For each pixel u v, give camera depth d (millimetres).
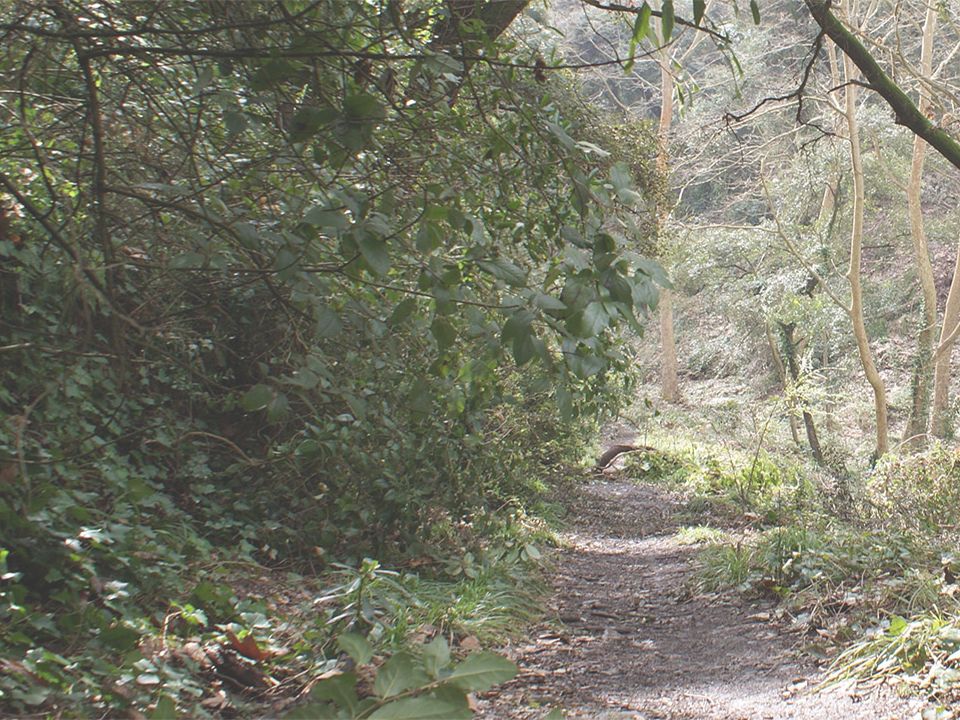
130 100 4094
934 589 6637
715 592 8617
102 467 5730
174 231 3648
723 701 5238
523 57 6363
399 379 6461
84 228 3730
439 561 7867
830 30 5051
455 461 8195
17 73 3701
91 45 3102
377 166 3490
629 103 34469
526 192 4043
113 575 4938
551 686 5512
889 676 5203
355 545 7508
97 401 6156
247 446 7293
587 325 2127
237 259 3754
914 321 31969
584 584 9539
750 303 27391
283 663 4871
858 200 21047
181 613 4754
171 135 4133
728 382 35312
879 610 6633
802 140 26391
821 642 6359
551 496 14836
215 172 3674
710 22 2830
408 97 3674
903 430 23594
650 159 12477
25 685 3545
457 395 4523
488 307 2590
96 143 2824
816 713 4816
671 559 11227
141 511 6242
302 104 3264
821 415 20875
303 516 7191
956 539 9094
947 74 28797
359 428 6859
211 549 6422
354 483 7148
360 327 3143
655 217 12711
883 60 23688
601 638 7090
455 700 888
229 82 3396
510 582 8258
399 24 2834
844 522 11000
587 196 2717
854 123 21250
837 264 26766
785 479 16250
